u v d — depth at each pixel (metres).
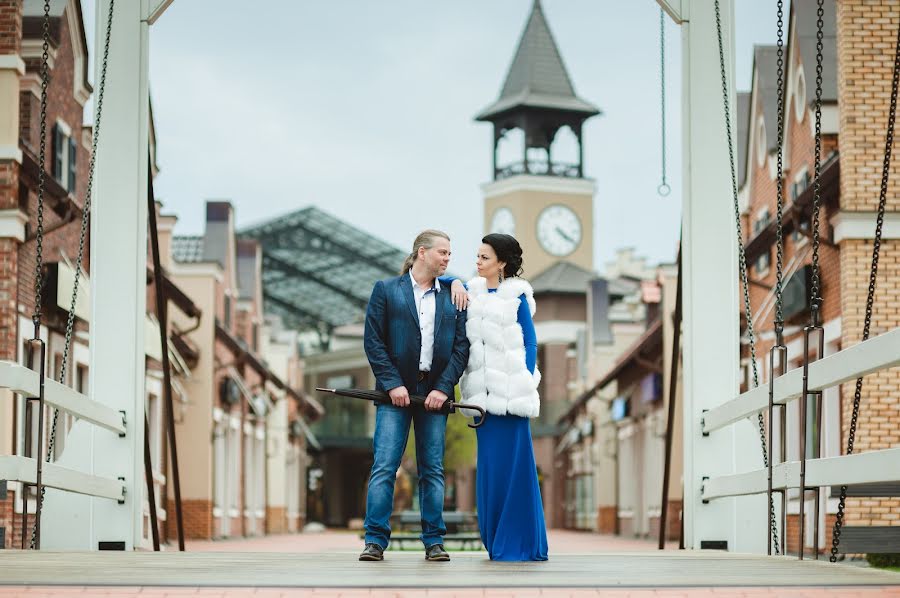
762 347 27.47
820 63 10.48
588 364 61.50
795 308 22.97
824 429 21.86
